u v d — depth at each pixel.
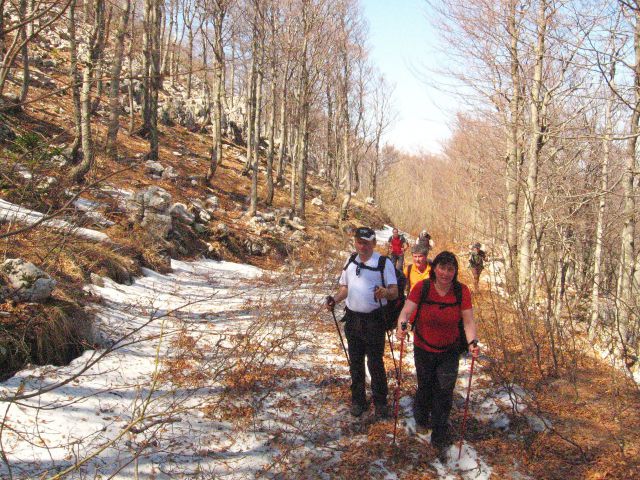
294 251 16.25
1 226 6.84
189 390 4.93
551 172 9.66
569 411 4.89
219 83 21.62
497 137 11.84
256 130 19.23
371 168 44.16
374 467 3.95
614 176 9.59
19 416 3.93
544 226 7.96
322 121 36.88
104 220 10.31
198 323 7.26
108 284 7.86
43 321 5.10
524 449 4.23
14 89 17.83
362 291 4.50
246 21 21.25
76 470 3.48
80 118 10.71
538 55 9.59
